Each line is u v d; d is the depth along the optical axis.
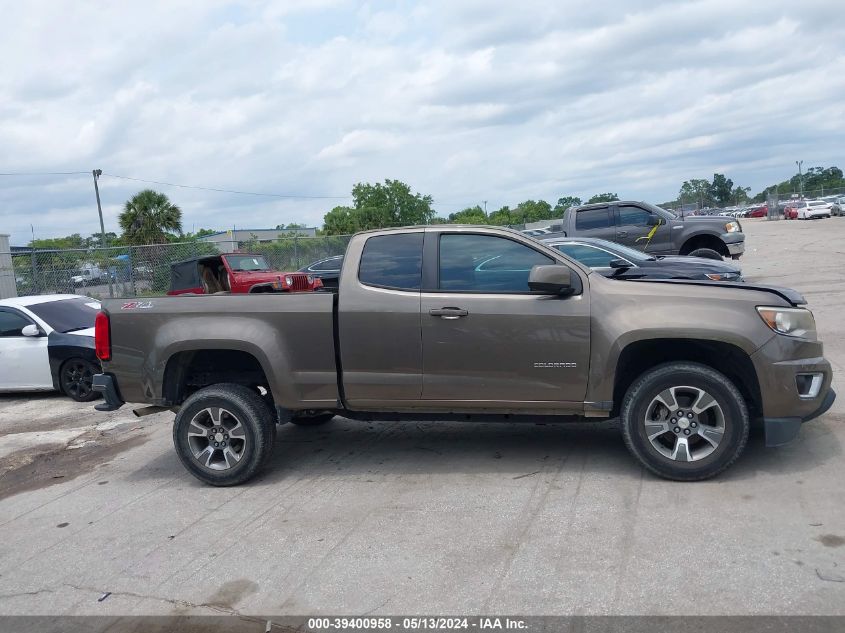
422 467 5.67
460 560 4.03
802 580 3.55
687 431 4.90
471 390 5.21
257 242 27.02
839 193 76.06
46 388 9.78
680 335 4.82
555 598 3.55
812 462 5.12
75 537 4.85
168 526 4.90
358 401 5.39
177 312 5.60
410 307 5.22
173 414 8.58
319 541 4.44
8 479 6.43
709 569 3.72
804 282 15.52
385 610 3.57
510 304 5.11
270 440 5.57
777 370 4.75
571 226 15.86
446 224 5.44
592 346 5.00
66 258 18.64
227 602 3.79
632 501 4.67
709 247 15.30
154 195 33.62
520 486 5.09
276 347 5.41
